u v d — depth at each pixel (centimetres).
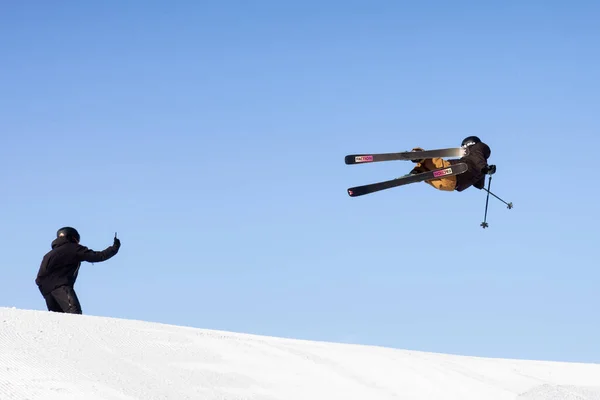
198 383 1184
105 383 1101
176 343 1370
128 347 1300
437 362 1512
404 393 1296
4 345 1197
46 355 1181
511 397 1350
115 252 1794
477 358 1678
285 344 1501
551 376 1575
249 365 1314
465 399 1308
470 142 1684
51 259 1745
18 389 1028
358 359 1438
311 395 1219
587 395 1445
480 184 1686
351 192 1667
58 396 1024
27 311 1454
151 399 1072
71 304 1741
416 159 1695
